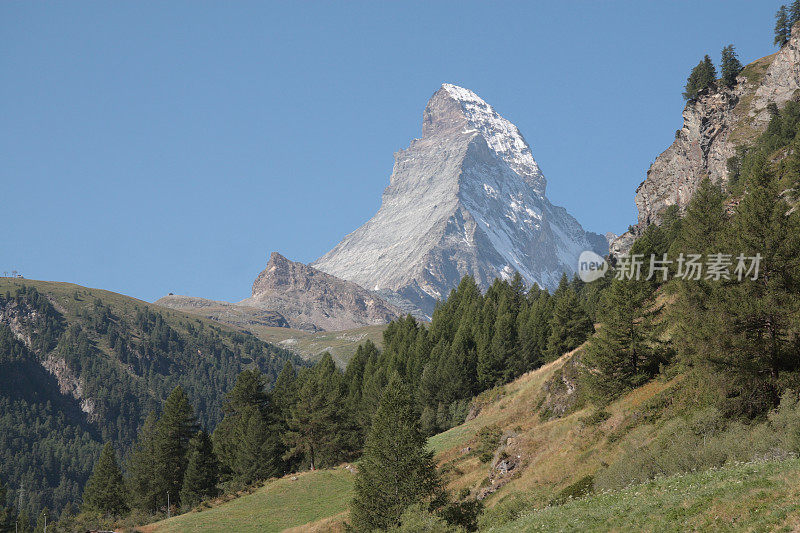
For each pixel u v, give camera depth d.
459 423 109.69
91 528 118.44
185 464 124.62
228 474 124.62
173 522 84.88
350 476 95.06
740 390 46.06
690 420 45.72
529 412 85.94
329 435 112.62
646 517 30.77
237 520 81.12
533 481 57.44
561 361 96.00
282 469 120.44
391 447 58.72
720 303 47.22
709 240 77.19
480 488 64.81
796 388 42.91
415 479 57.12
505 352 121.12
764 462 32.78
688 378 54.59
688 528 28.12
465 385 119.56
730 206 95.88
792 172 83.56
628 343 67.56
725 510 28.06
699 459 38.97
